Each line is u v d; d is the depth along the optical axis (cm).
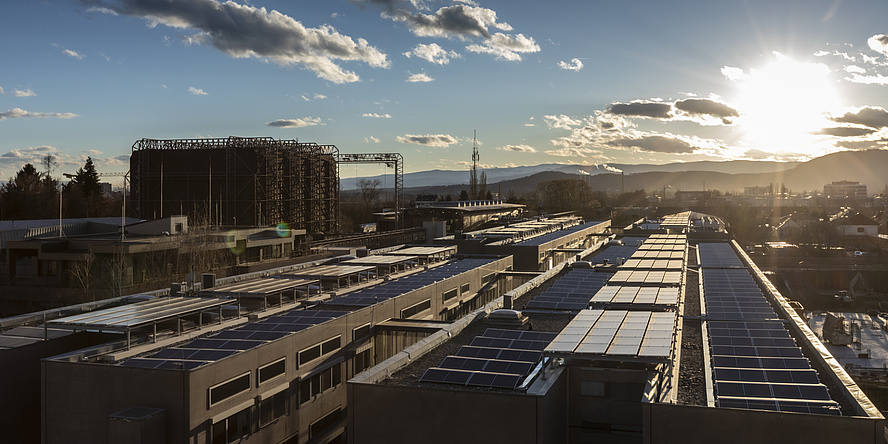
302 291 5206
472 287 6825
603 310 3950
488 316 4422
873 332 10306
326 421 4075
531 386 2722
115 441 2891
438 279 6062
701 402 2633
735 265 7400
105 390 3108
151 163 13725
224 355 3316
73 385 3164
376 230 16450
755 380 2744
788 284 14662
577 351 2895
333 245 11238
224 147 13575
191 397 3003
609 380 2931
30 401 3534
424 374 2952
